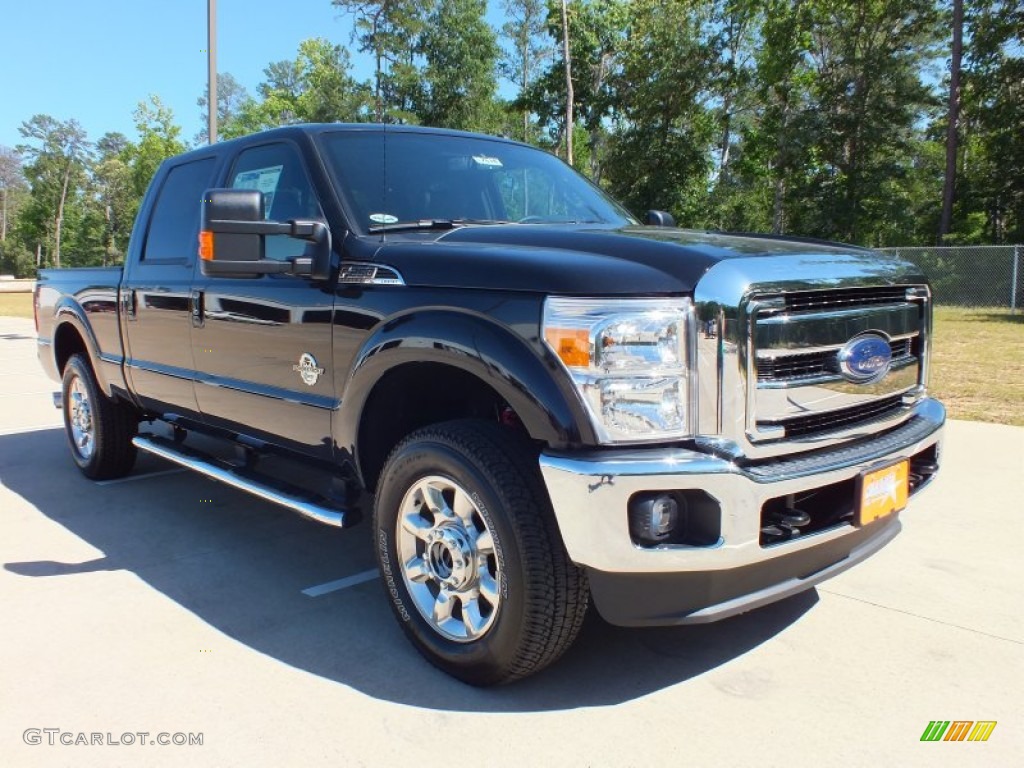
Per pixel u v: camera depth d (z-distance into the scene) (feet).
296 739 8.37
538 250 9.25
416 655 10.23
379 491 10.21
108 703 9.06
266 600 11.98
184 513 16.26
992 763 7.98
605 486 7.85
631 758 8.04
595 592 8.36
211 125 38.40
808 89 120.16
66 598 11.97
